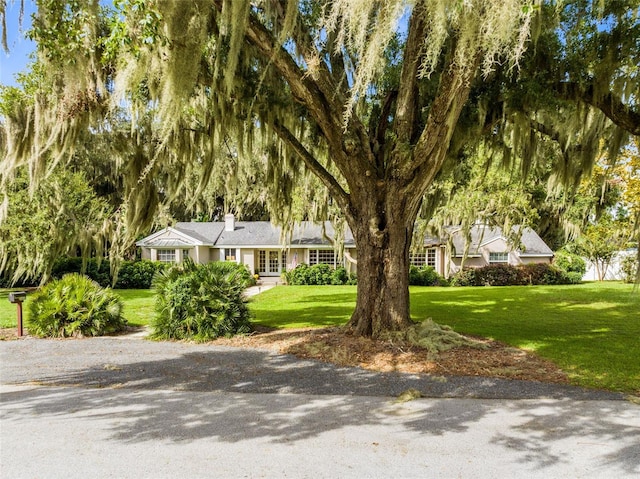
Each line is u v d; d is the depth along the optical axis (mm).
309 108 6164
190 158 7891
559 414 3734
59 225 12867
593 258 21203
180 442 3174
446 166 7207
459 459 2912
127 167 8055
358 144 6246
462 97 5172
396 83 7352
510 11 3490
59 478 2648
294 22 5152
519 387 4484
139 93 7008
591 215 20125
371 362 5453
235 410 3855
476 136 6902
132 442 3170
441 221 17578
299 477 2672
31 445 3119
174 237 22766
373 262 6570
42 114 6938
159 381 4809
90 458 2918
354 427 3463
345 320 8945
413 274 19594
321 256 23797
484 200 15938
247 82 6738
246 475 2693
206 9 5371
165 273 8094
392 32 3922
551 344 6422
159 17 4266
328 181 7035
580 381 4660
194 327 7340
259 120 7297
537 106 6496
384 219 6531
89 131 9336
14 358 5961
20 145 7238
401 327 6426
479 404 3998
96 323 7801
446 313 9852
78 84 5887
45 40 4570
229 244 23531
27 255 13242
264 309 11250
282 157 8477
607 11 5777
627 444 3139
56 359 5887
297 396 4250
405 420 3609
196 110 7535
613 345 6359
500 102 6836
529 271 19188
